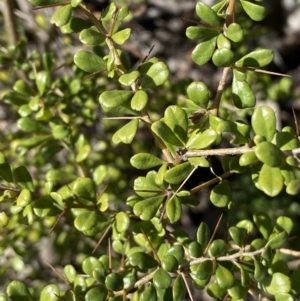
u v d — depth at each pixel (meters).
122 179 0.55
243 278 0.34
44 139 0.44
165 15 0.80
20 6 0.66
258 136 0.31
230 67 0.35
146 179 0.35
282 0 0.87
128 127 0.34
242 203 0.61
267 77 0.55
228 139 0.48
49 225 0.49
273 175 0.31
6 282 0.54
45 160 0.50
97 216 0.37
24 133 0.53
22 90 0.45
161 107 0.56
